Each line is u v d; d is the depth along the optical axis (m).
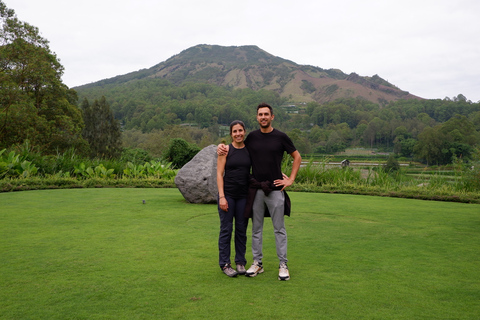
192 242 4.64
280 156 3.60
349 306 2.73
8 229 5.27
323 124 189.50
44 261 3.77
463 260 3.95
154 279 3.28
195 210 7.20
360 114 187.88
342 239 4.94
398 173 13.00
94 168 14.14
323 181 13.12
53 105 28.11
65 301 2.79
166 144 62.72
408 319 2.53
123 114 173.50
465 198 9.55
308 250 4.36
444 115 191.50
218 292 3.00
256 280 3.30
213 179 7.88
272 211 3.47
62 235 4.94
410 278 3.36
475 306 2.75
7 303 2.74
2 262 3.72
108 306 2.71
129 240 4.71
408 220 6.41
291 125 193.38
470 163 11.72
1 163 11.50
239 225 3.58
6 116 21.41
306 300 2.84
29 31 24.73
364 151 131.12
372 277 3.38
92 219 6.14
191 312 2.62
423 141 88.75
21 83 24.50
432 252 4.27
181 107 174.12
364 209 7.67
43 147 25.00
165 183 12.94
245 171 3.57
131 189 11.30
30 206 7.39
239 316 2.56
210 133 117.56
